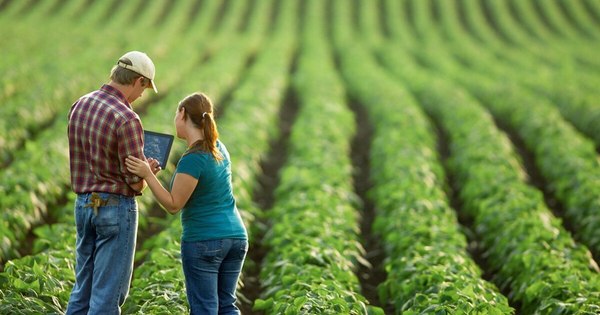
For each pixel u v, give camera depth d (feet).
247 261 36.19
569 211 45.80
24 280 26.18
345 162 55.36
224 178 22.13
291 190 46.91
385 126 71.41
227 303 22.77
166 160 22.16
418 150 59.16
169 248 32.14
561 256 33.96
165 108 73.51
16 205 38.34
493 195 47.03
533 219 38.34
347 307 26.50
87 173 21.39
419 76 112.06
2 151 54.54
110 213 21.13
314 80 101.04
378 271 38.04
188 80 96.73
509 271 34.60
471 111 78.33
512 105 85.35
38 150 50.06
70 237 32.58
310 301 26.25
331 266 31.32
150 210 46.09
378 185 51.39
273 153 67.36
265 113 75.77
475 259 39.83
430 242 35.88
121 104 21.25
